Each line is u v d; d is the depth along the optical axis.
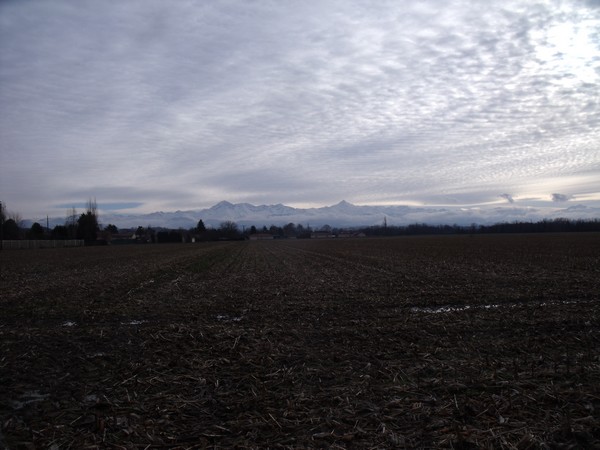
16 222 127.06
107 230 175.50
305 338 11.41
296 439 6.10
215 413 7.04
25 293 20.62
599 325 12.01
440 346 10.38
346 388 7.79
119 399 7.69
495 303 15.88
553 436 5.98
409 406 7.00
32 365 9.69
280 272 29.75
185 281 25.19
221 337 11.53
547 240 73.62
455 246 61.47
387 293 18.56
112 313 15.56
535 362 8.93
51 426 6.65
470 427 6.23
